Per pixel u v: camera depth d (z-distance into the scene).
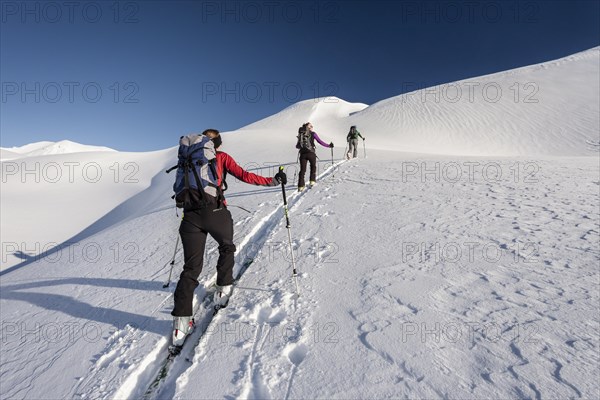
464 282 2.95
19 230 15.62
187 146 2.75
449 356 2.04
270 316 2.71
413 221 4.82
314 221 5.19
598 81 40.62
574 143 29.39
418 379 1.88
